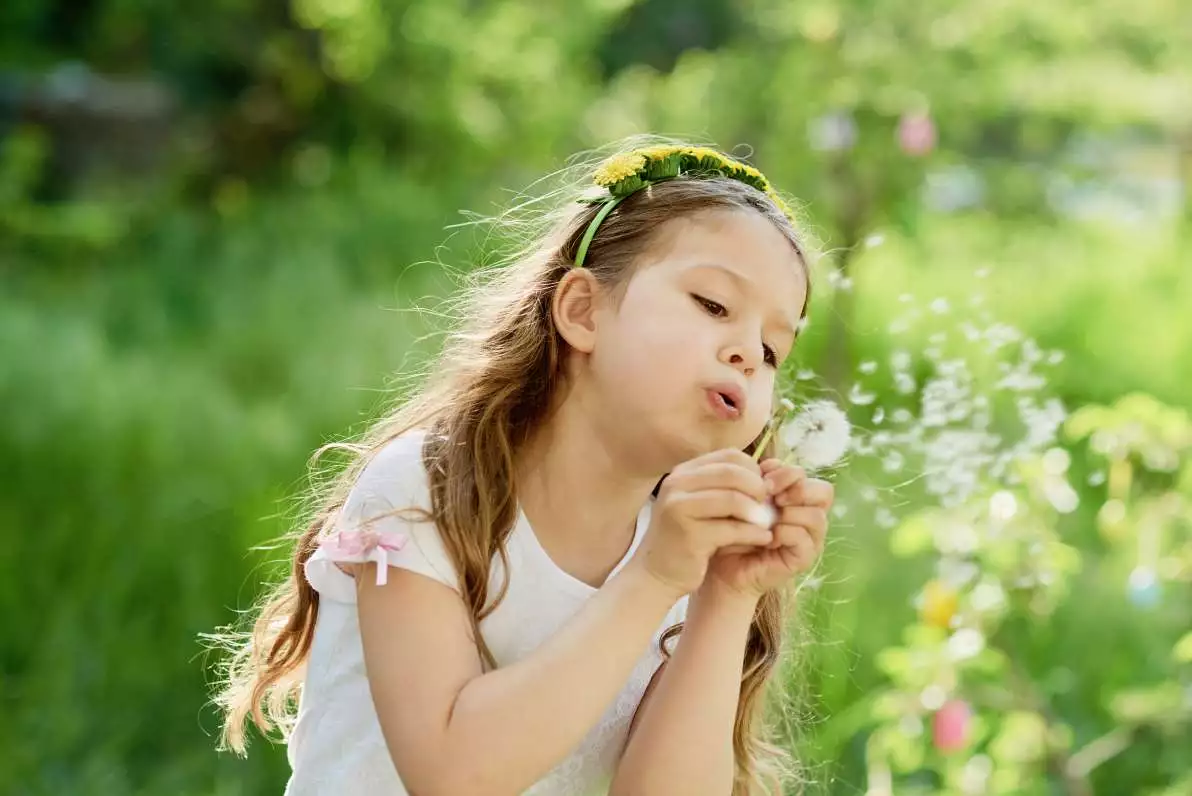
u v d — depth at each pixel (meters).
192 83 14.70
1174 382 8.19
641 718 2.12
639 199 2.11
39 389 7.00
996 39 7.86
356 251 10.70
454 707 1.90
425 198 11.73
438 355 2.36
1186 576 3.79
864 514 5.30
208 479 6.14
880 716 3.80
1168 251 11.08
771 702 2.78
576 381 2.10
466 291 2.51
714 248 2.02
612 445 2.05
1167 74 8.84
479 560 2.02
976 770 3.84
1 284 9.88
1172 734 4.04
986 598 3.56
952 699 3.65
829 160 7.97
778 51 8.65
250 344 8.36
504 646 2.08
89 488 5.99
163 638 4.96
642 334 2.00
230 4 13.82
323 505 2.42
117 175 14.05
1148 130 13.23
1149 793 4.16
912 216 10.43
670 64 15.92
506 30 12.89
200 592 5.21
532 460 2.12
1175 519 3.85
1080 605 5.01
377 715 1.98
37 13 16.39
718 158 2.23
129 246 11.36
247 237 11.08
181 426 6.76
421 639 1.96
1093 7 8.21
